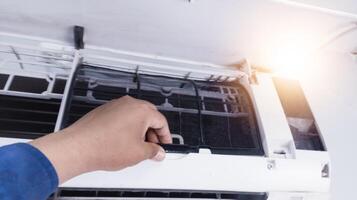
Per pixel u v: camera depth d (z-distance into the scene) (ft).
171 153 1.65
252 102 2.08
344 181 2.38
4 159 0.81
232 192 1.76
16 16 1.83
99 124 1.17
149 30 1.98
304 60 2.73
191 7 1.74
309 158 1.87
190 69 2.21
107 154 1.15
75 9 1.76
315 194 1.86
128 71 2.08
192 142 1.82
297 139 1.96
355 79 2.91
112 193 1.66
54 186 0.92
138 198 1.66
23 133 1.61
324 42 2.30
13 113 1.69
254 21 1.90
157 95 2.02
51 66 1.96
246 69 2.28
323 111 2.67
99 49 2.13
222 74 2.25
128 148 1.23
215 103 2.08
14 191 0.77
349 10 1.81
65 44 2.06
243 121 2.00
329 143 2.54
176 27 1.95
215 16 1.84
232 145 1.88
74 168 1.02
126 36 2.04
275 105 2.05
